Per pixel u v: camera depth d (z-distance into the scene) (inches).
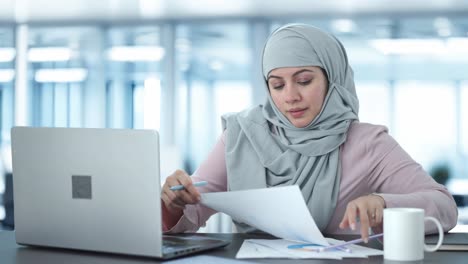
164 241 57.5
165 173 226.5
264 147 72.5
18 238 58.7
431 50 285.9
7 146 288.0
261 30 263.7
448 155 305.0
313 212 69.7
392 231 51.1
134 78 287.3
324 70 71.1
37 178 56.6
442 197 65.1
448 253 54.0
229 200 58.4
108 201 52.8
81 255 54.4
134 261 51.3
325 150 70.8
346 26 272.2
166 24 274.2
